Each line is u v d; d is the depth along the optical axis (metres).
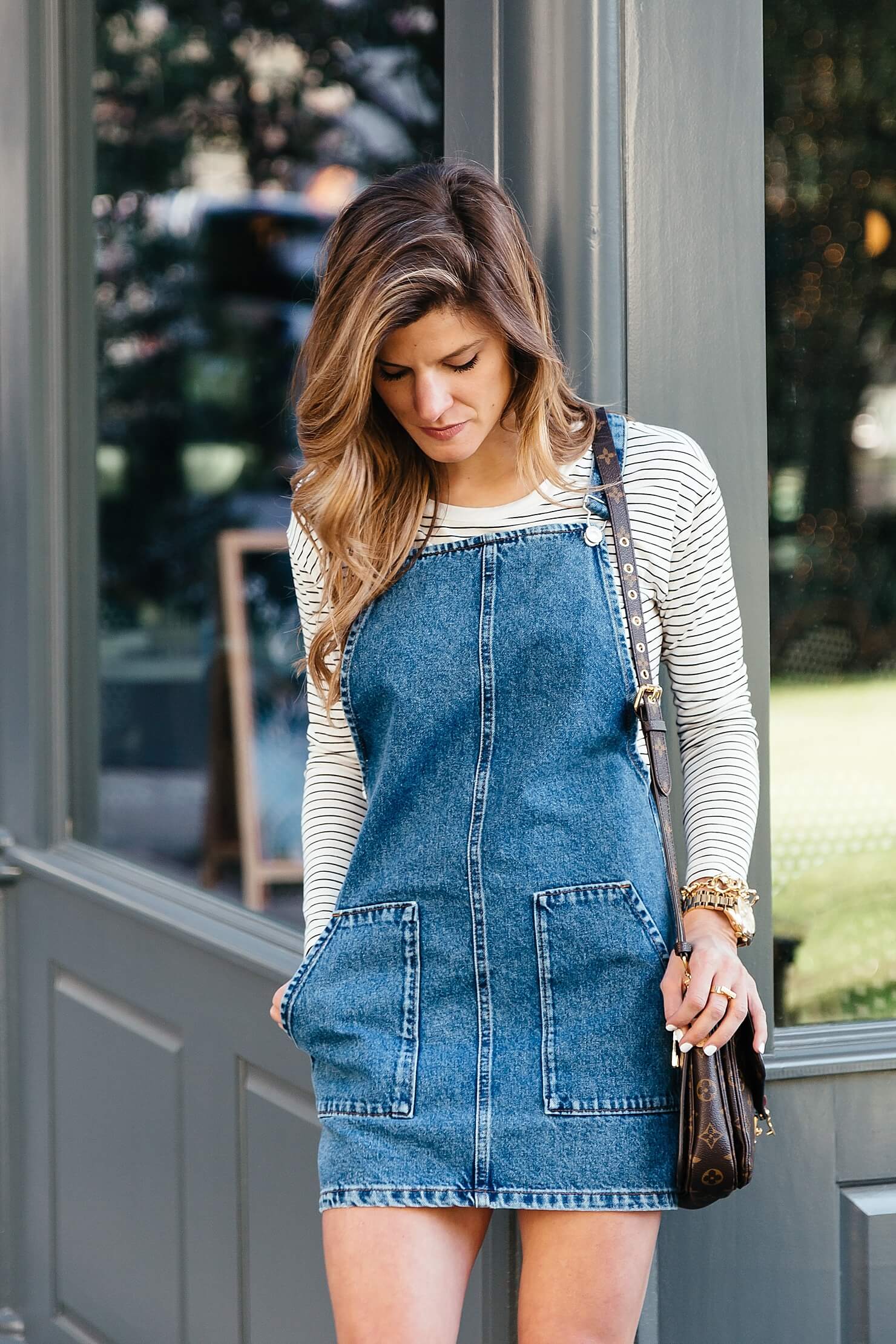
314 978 1.67
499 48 1.96
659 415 2.03
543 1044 1.56
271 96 3.90
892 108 2.27
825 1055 2.12
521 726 1.61
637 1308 1.57
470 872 1.59
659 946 1.58
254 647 4.12
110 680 3.45
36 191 3.16
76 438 3.31
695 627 1.68
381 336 1.54
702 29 1.99
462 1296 1.58
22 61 3.12
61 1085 3.10
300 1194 2.38
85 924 3.00
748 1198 2.10
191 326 3.99
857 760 2.29
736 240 2.04
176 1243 2.73
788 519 2.28
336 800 1.81
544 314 1.64
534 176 1.94
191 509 3.97
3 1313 3.27
